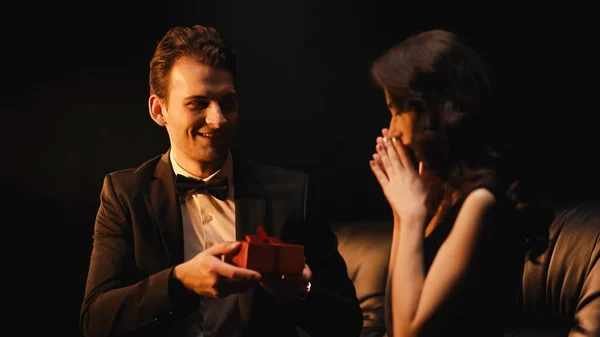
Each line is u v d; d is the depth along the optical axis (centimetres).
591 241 241
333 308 185
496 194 132
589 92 318
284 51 367
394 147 145
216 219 197
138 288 174
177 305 172
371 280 286
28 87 357
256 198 196
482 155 137
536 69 327
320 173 366
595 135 314
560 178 310
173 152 201
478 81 138
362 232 304
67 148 359
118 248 191
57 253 356
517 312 251
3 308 348
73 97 360
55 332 352
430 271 132
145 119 363
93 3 361
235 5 366
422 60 138
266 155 370
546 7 326
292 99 367
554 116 318
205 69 183
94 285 187
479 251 130
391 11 355
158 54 191
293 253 161
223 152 191
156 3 365
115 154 361
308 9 364
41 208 357
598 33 319
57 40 359
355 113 362
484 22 338
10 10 354
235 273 154
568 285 240
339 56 363
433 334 130
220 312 191
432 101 138
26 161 356
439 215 141
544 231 141
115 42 362
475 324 130
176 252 189
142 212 192
